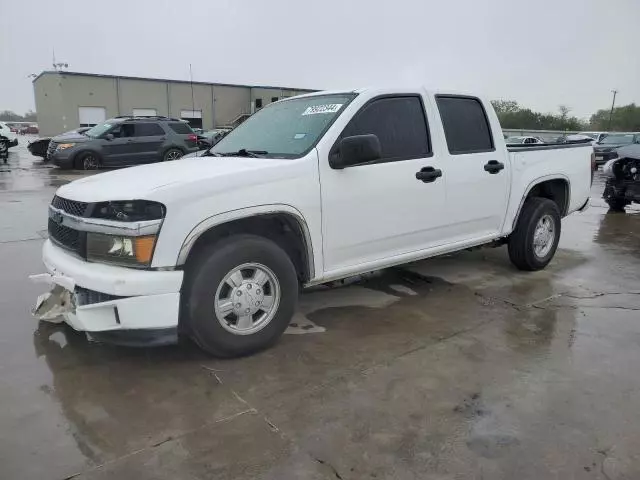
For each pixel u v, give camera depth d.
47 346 3.88
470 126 5.06
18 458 2.62
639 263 6.46
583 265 6.33
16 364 3.59
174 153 19.39
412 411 3.06
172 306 3.29
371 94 4.30
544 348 3.93
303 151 3.95
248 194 3.52
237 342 3.62
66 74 42.41
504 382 3.41
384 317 4.55
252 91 51.28
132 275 3.21
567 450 2.71
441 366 3.62
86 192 3.50
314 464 2.59
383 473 2.53
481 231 5.24
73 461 2.60
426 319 4.50
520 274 5.88
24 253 6.58
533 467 2.58
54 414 3.00
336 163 3.95
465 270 6.01
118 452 2.67
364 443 2.76
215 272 3.44
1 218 8.99
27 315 4.48
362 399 3.19
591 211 11.10
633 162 10.20
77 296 3.38
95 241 3.33
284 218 3.81
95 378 3.42
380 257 4.41
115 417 2.98
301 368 3.58
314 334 4.16
